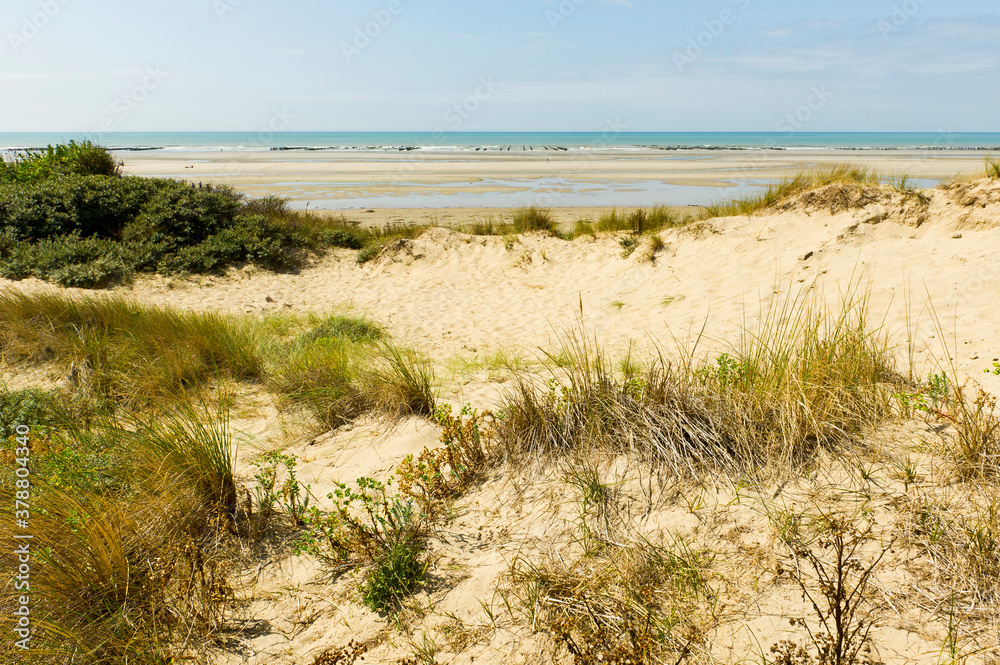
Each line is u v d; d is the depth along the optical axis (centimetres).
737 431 316
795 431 301
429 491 331
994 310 484
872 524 249
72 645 231
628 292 845
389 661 235
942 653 197
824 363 353
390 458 393
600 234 1118
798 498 275
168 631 248
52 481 313
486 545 291
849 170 942
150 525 297
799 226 848
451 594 265
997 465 258
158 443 344
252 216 1166
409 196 2327
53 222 1009
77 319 610
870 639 206
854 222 774
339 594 274
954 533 234
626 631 228
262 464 388
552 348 640
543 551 279
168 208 1089
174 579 271
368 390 476
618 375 480
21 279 874
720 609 231
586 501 301
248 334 650
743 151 5591
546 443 348
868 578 227
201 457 333
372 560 287
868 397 325
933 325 487
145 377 500
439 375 559
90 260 942
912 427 303
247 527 313
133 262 969
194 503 317
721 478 296
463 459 358
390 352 593
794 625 217
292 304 917
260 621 260
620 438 336
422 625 251
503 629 242
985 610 206
